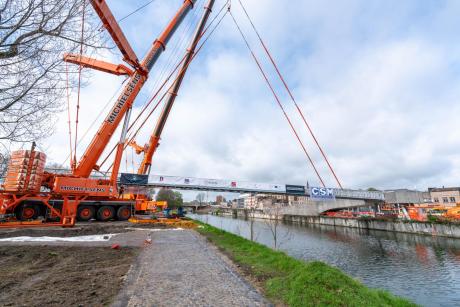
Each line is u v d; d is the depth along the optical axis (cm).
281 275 591
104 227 1484
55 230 1270
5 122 330
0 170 411
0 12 295
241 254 824
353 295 464
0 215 1509
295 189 4331
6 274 534
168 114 3088
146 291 461
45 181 1733
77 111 1750
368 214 5619
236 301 432
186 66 3125
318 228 5578
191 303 416
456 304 1372
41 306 378
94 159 1842
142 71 2002
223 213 12412
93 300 409
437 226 3725
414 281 1816
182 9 2378
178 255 780
